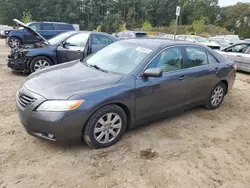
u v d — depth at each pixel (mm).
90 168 2885
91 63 4082
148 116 3750
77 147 3279
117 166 2953
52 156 3059
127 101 3344
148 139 3643
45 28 14195
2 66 8477
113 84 3266
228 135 4031
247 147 3670
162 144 3533
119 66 3730
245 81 8500
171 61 3967
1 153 3059
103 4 80000
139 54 3785
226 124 4492
